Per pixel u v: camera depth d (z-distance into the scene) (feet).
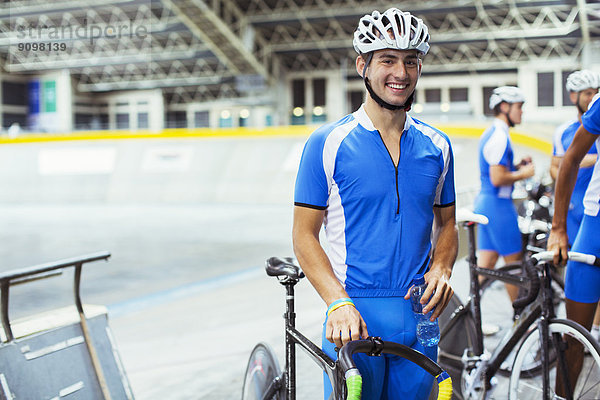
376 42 5.64
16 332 8.17
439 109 114.83
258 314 18.62
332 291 5.68
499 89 14.39
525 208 16.88
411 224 5.94
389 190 5.87
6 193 86.07
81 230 49.39
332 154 5.89
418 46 5.68
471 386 9.45
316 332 15.75
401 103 5.75
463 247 14.84
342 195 5.92
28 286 26.40
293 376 6.69
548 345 8.19
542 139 65.98
